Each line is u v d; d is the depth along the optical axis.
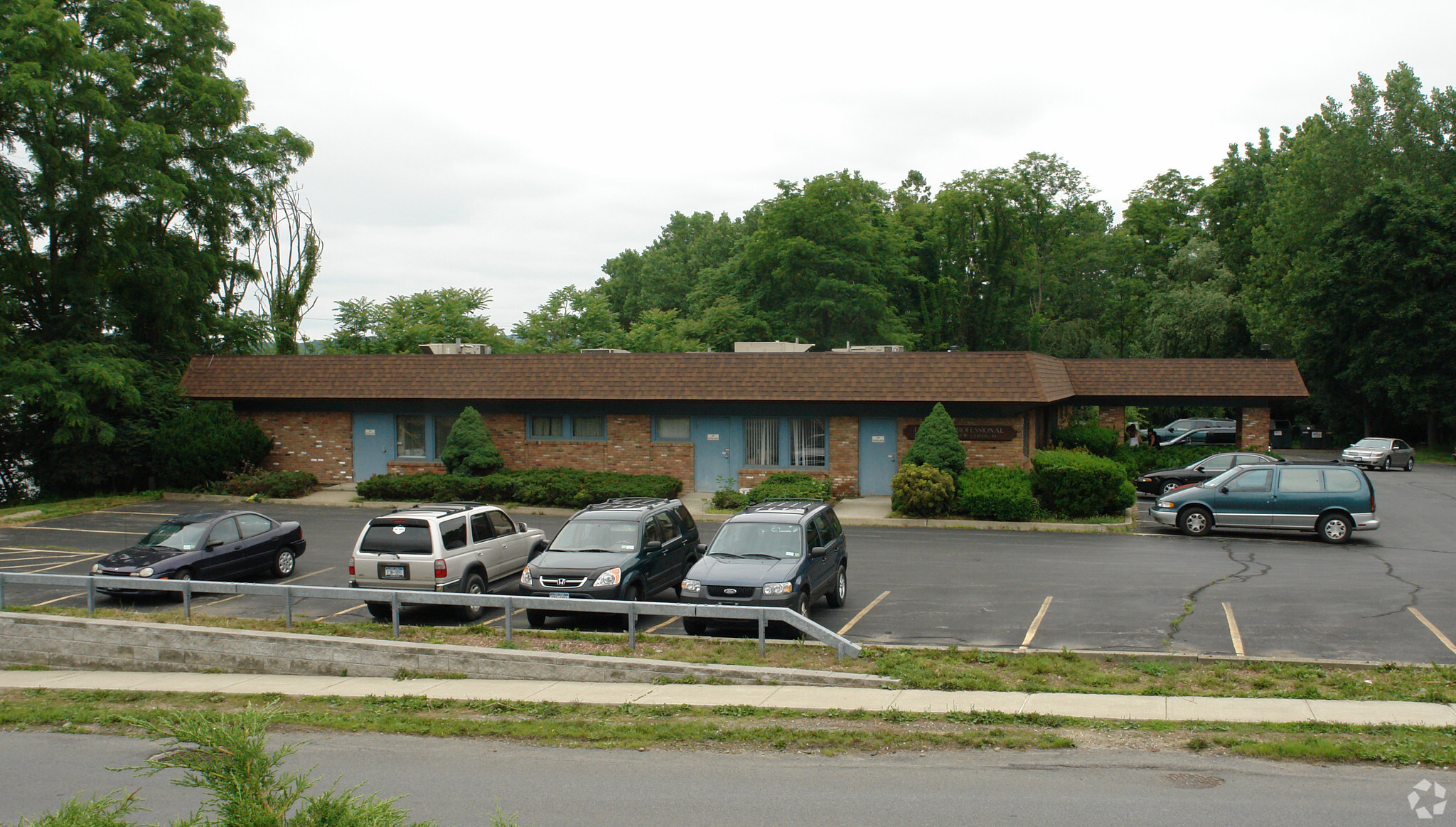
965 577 18.64
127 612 15.66
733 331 58.81
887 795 7.93
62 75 32.56
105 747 10.23
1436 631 13.62
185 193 35.06
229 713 11.16
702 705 10.80
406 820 7.52
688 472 30.75
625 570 15.25
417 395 31.39
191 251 38.28
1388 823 7.12
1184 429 47.03
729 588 14.16
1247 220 70.06
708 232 84.31
